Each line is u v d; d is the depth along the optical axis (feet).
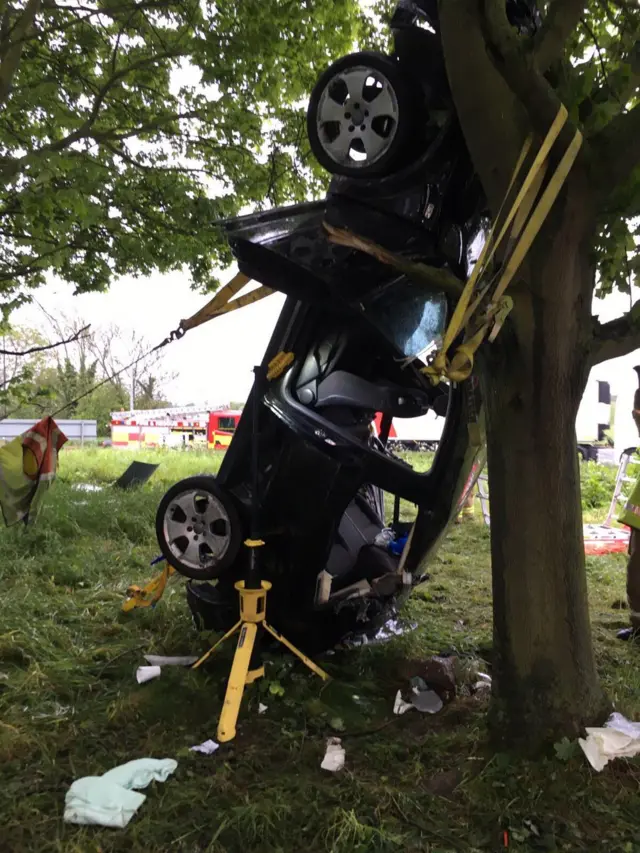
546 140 7.87
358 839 7.52
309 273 10.11
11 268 24.56
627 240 10.03
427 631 14.58
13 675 11.77
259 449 11.68
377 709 10.98
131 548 21.63
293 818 7.93
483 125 8.52
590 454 65.00
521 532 9.23
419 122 8.95
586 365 9.34
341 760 9.19
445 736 9.84
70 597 16.30
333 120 9.25
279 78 25.43
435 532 11.78
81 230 22.91
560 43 7.93
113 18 21.85
